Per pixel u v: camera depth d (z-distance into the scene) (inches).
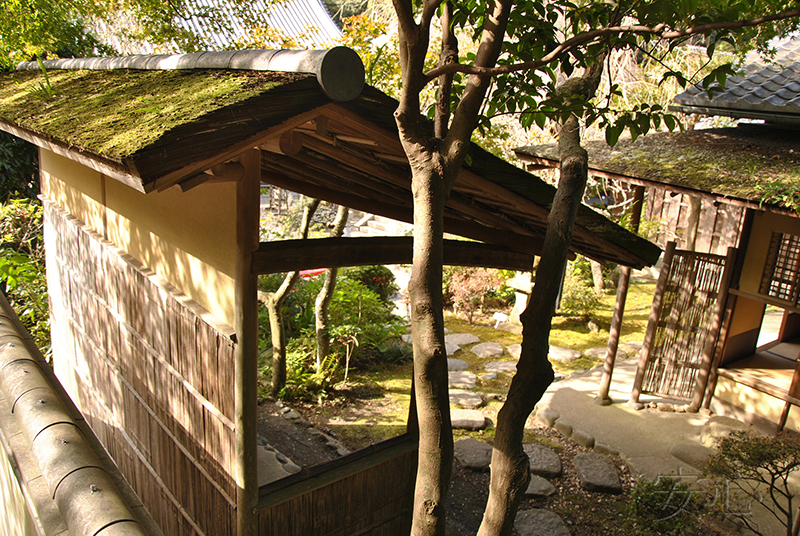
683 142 258.1
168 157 70.7
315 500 136.8
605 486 207.3
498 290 414.9
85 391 211.8
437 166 76.0
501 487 81.1
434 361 72.2
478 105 77.5
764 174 208.7
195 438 137.8
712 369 267.4
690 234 396.2
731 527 186.1
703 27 73.8
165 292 137.5
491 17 79.6
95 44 341.7
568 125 97.6
